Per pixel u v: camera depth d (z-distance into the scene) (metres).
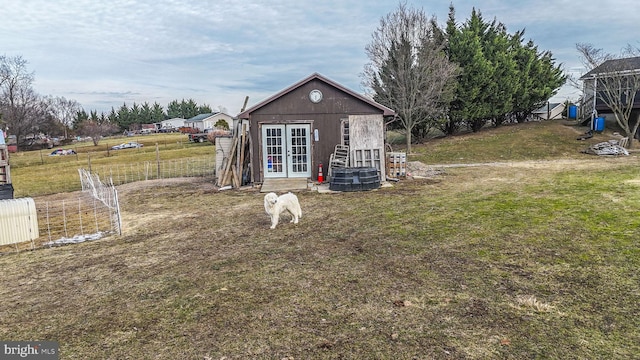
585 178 11.83
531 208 8.07
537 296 4.05
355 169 11.64
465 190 10.81
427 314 3.74
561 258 5.11
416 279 4.62
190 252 6.14
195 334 3.53
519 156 19.47
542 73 27.88
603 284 4.25
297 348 3.23
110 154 31.53
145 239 7.09
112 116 84.38
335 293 4.31
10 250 6.70
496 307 3.83
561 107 37.28
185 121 78.31
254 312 3.93
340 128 13.65
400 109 22.06
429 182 12.61
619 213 7.18
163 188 13.63
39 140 50.12
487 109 25.03
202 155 27.45
